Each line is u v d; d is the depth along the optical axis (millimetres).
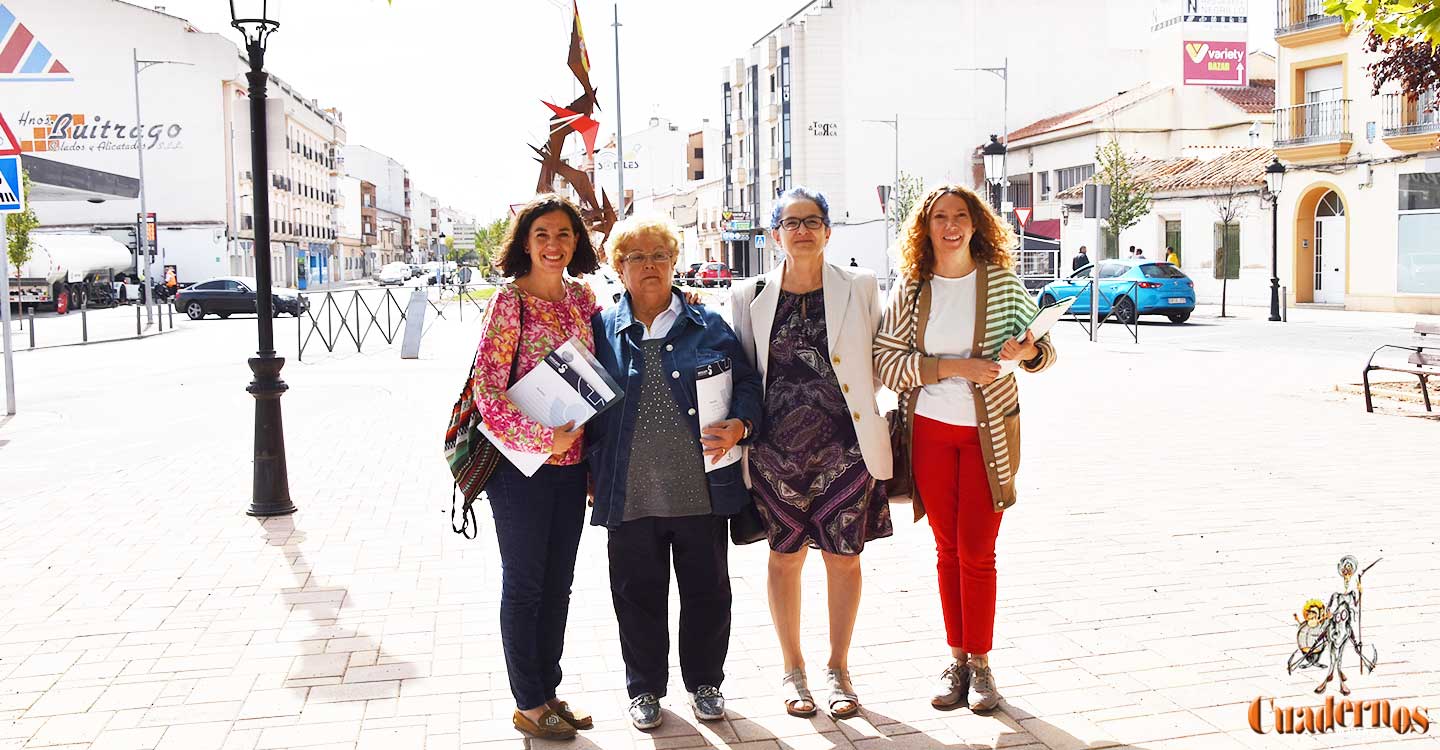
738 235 70875
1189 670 4312
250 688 4297
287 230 76875
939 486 4086
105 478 8688
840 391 4004
